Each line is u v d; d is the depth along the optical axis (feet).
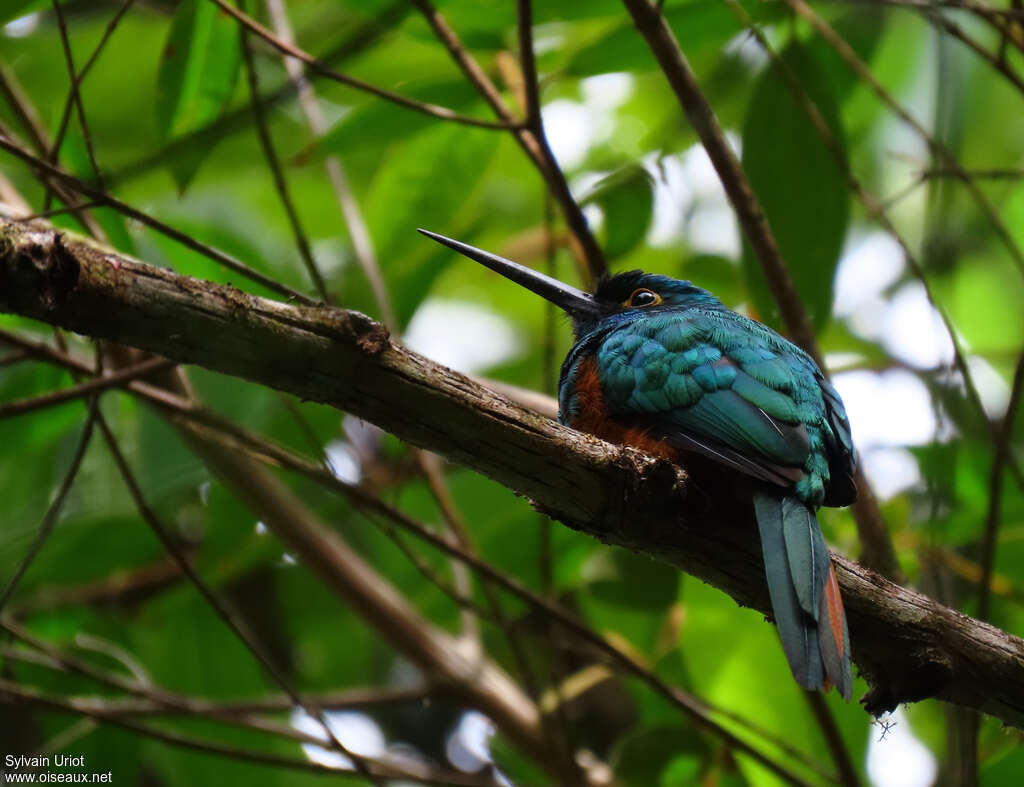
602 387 22.67
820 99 28.73
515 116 28.81
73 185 22.36
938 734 32.60
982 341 39.17
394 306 31.76
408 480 32.60
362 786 34.14
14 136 27.43
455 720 42.37
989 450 29.58
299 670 40.65
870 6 33.65
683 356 22.13
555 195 25.95
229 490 32.22
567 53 29.50
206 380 32.42
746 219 24.84
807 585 18.33
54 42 37.37
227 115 25.07
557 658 30.45
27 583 34.12
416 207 31.09
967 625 19.49
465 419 17.25
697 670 30.55
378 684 42.70
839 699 29.68
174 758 34.55
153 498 32.12
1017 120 39.65
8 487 33.35
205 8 25.38
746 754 26.68
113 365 28.50
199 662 36.55
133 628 36.55
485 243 43.65
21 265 14.03
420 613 36.17
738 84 33.96
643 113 39.34
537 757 32.12
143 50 37.78
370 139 27.50
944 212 24.80
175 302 15.07
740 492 20.57
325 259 40.88
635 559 31.58
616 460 18.40
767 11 27.84
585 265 31.17
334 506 35.70
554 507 18.86
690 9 27.14
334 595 38.11
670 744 30.17
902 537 30.89
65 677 34.17
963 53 36.04
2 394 31.60
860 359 37.96
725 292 36.24
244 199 42.98
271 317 15.70
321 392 16.44
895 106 27.22
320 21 33.73
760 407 20.99
